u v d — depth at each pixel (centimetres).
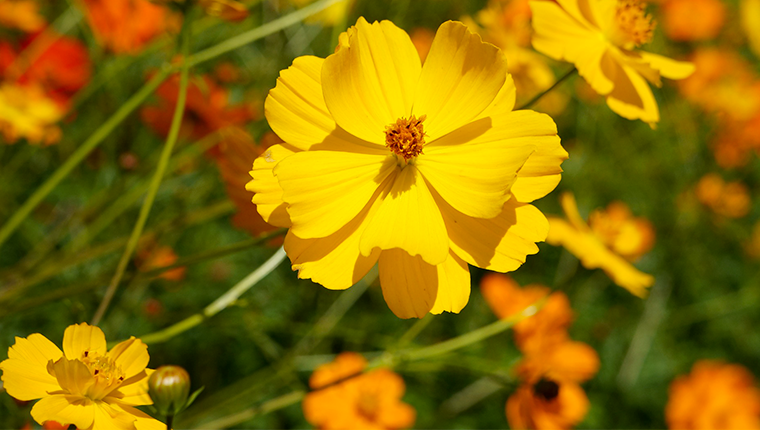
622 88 33
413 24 62
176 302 48
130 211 48
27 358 27
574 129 77
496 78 28
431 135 29
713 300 75
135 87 53
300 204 27
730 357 72
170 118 41
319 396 43
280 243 33
